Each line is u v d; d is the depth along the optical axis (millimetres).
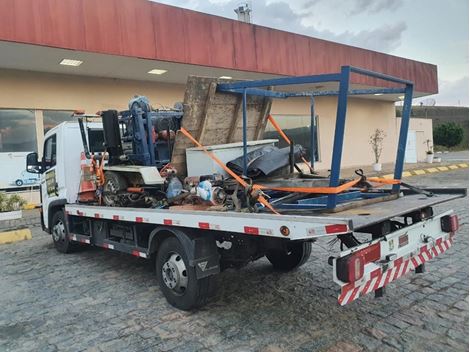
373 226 3826
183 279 4301
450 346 3328
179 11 11633
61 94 12297
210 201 4188
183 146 4969
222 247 4523
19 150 11664
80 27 9961
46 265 6398
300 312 4141
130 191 5586
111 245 5672
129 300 4730
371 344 3420
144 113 5520
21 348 3686
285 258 5355
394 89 4758
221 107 4930
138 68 12180
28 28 9258
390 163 23750
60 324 4156
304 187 4168
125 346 3633
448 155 33219
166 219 4379
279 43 14062
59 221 7129
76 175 6820
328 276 5164
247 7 17453
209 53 12242
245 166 4555
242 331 3799
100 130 7008
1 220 9766
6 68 11320
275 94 5086
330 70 15797
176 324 4023
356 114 22125
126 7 10664
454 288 4523
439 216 4387
